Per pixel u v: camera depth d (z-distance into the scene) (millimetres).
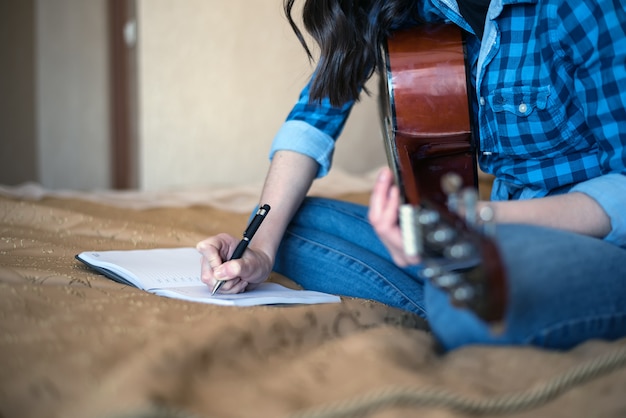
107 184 5500
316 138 1628
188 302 1274
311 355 1039
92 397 886
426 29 1557
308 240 1588
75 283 1383
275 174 1611
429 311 1129
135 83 5168
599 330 1061
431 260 904
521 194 1445
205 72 4891
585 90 1213
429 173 1454
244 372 992
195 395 903
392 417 840
